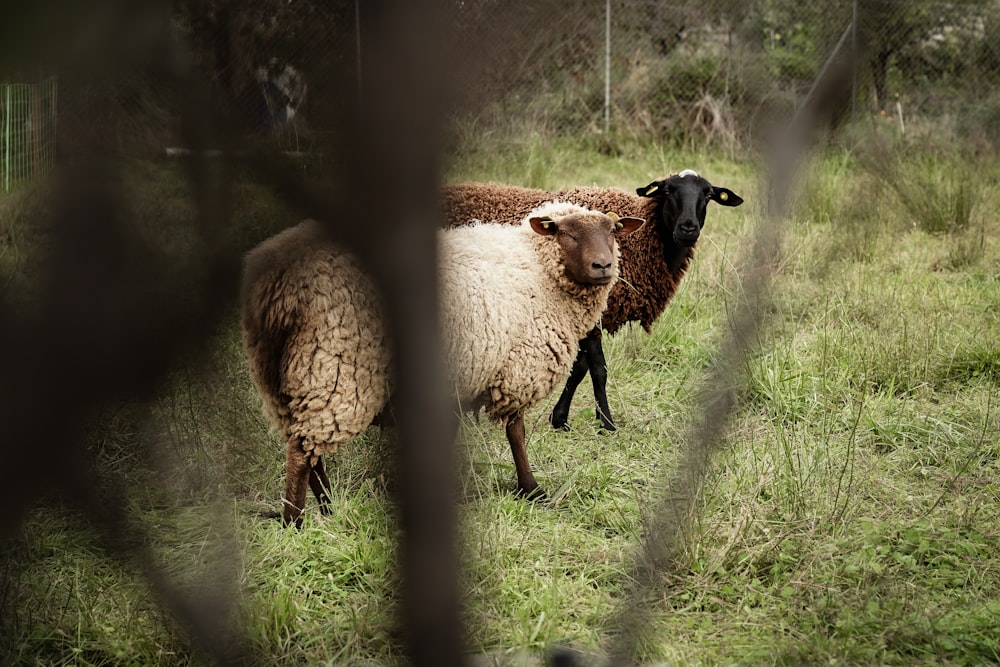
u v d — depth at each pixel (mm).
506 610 3127
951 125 12070
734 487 3904
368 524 3645
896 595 3270
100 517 770
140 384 460
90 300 450
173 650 2740
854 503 3953
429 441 447
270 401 3748
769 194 776
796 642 3004
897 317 6188
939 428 4738
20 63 365
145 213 456
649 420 5062
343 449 4344
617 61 12734
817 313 6156
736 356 987
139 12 380
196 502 3303
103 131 442
